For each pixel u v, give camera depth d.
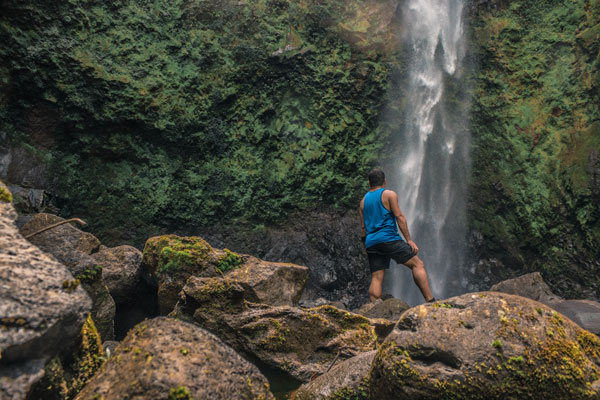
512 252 7.84
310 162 7.55
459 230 8.22
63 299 1.52
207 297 3.08
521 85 8.13
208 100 6.92
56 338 1.49
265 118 7.34
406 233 5.14
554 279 7.45
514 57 8.20
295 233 7.42
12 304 1.40
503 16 8.27
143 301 4.25
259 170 7.26
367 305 5.06
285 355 2.95
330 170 7.70
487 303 1.85
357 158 7.88
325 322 3.12
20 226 4.05
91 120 6.25
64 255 2.92
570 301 4.72
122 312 4.16
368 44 7.77
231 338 2.99
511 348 1.70
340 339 3.07
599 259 7.11
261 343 2.93
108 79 6.23
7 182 5.74
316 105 7.61
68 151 6.27
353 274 7.48
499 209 8.02
